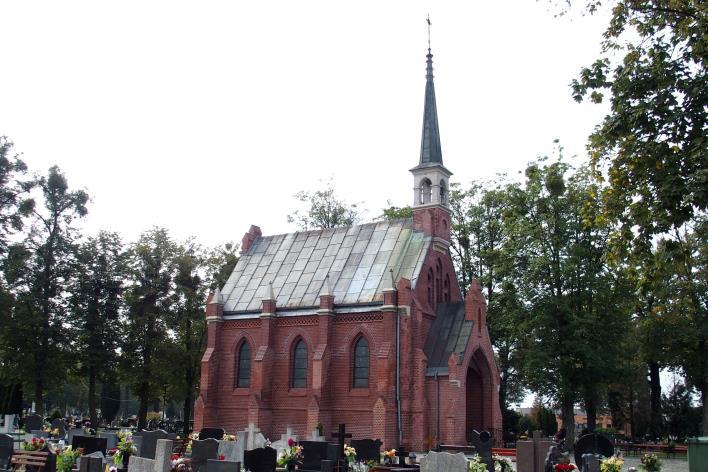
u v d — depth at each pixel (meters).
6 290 60.56
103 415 87.06
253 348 55.47
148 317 67.69
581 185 53.09
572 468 27.03
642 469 32.22
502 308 59.97
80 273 65.75
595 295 51.47
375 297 50.44
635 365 64.19
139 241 70.81
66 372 65.38
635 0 25.67
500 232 66.12
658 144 23.83
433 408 47.19
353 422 48.91
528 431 74.19
